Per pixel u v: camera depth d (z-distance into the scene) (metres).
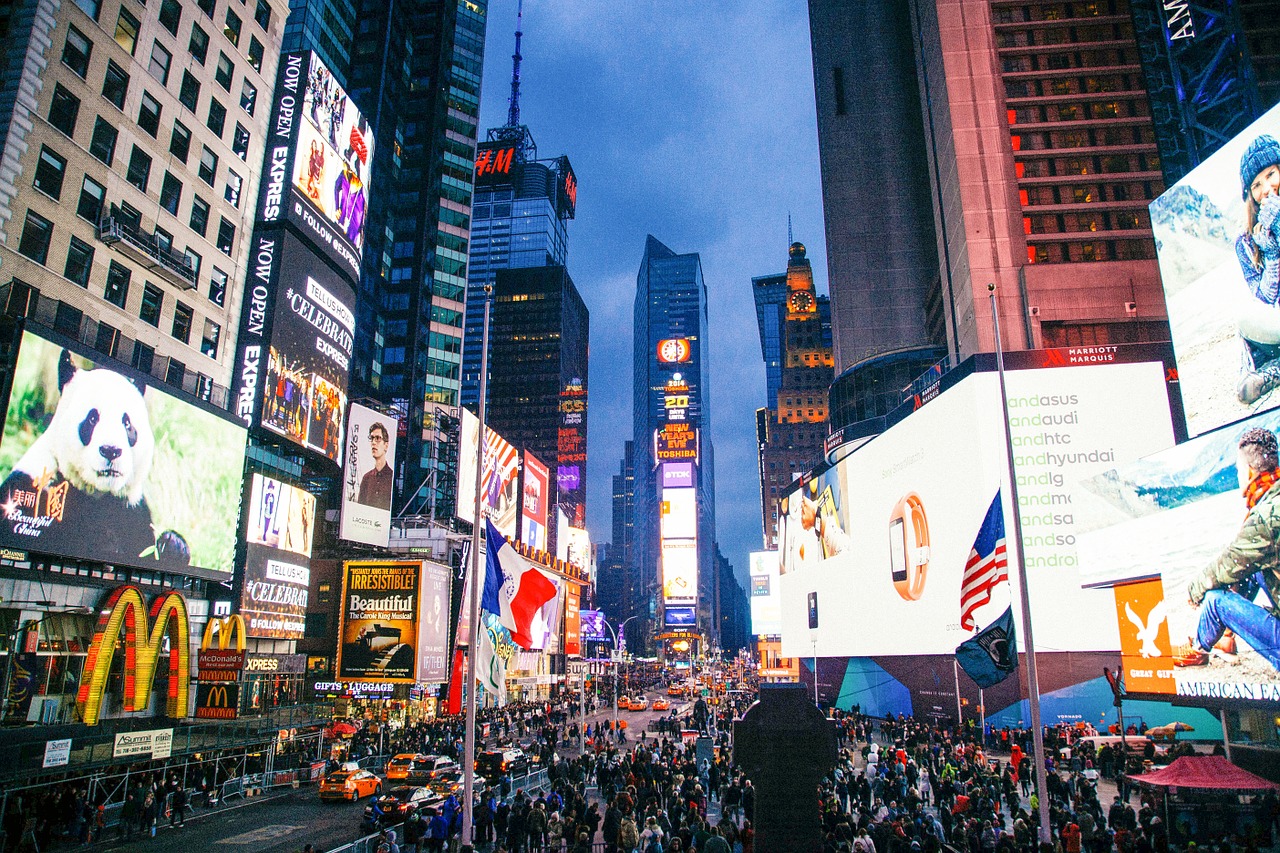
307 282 63.72
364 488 71.31
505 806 25.77
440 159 126.81
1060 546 58.16
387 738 53.78
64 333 39.25
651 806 24.92
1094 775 32.19
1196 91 79.88
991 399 61.50
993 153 85.69
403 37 124.62
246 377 57.38
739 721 13.04
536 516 113.38
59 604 36.94
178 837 28.52
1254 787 22.50
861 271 134.00
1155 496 34.72
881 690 80.50
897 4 145.75
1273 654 27.78
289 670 54.91
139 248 43.25
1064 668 56.16
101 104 42.31
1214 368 45.19
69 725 32.28
